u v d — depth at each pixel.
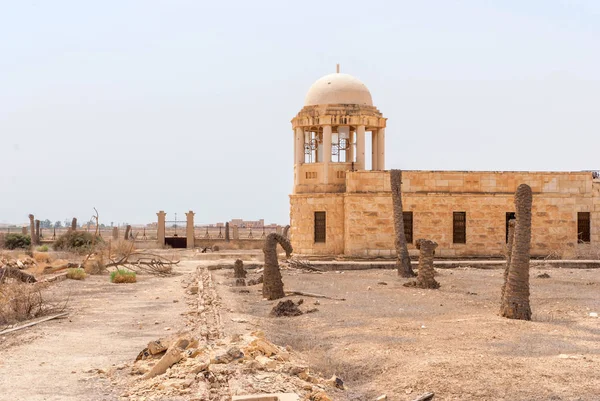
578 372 12.19
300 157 49.62
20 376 12.45
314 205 47.59
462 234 46.44
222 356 12.52
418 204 45.97
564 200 47.22
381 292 27.70
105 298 26.70
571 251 45.34
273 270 26.61
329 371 13.38
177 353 12.67
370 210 45.59
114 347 15.57
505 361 13.05
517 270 19.58
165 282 35.19
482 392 11.09
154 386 11.30
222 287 31.80
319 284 31.61
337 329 17.92
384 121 50.03
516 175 47.09
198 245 74.38
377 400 11.09
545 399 10.71
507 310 19.58
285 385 11.23
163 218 73.31
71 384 11.82
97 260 42.19
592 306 22.56
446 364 12.77
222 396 10.54
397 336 16.31
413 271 37.53
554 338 15.84
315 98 49.59
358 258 45.38
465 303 23.64
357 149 48.56
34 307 22.38
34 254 48.59
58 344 15.98
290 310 21.34
